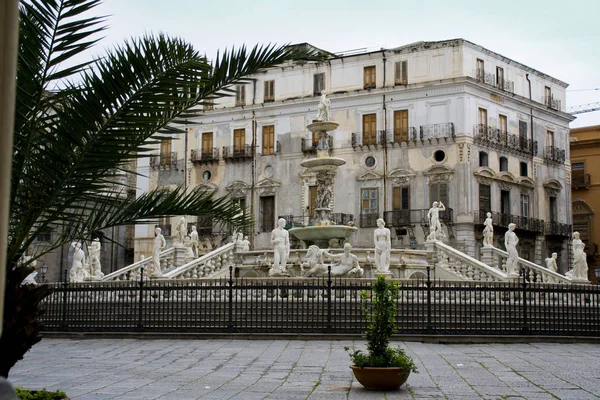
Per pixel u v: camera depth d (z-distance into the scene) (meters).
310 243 32.22
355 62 56.16
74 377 12.91
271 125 58.62
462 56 52.56
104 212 9.18
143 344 17.98
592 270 64.25
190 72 8.35
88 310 22.67
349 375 12.95
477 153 52.91
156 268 31.83
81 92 8.14
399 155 54.12
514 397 10.77
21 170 8.19
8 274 8.44
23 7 7.71
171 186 61.44
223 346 17.30
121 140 8.38
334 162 31.09
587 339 18.23
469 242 51.50
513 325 19.20
